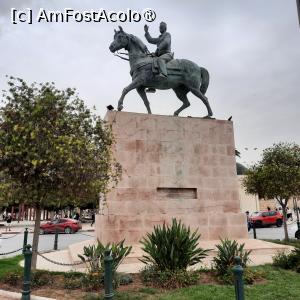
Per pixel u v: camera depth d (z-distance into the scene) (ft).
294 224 104.63
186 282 21.63
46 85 23.03
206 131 40.98
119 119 37.93
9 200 21.68
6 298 18.94
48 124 21.81
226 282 22.00
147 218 36.09
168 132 39.42
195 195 38.93
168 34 42.29
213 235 38.04
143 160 37.68
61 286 21.40
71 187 22.26
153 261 24.49
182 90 42.96
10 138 21.22
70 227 86.53
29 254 18.13
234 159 41.39
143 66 39.52
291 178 51.11
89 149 22.35
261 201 145.07
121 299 18.53
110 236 34.37
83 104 23.94
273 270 25.86
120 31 40.75
